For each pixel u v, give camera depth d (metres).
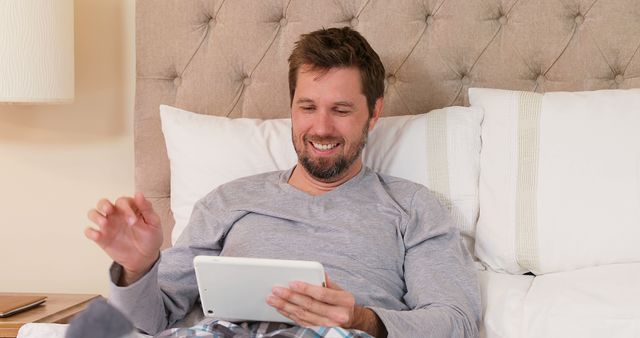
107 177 2.39
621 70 2.05
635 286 1.55
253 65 2.20
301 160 1.75
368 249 1.64
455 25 2.11
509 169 1.86
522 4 2.08
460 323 1.49
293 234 1.67
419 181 1.92
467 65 2.12
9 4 2.01
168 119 2.09
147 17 2.22
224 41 2.21
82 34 2.36
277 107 2.19
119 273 1.45
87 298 2.20
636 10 2.03
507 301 1.64
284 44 2.18
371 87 1.77
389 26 2.14
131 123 2.37
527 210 1.80
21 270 2.42
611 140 1.77
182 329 1.35
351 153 1.74
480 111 1.96
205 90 2.21
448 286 1.57
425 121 1.96
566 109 1.84
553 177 1.79
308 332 1.29
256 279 1.33
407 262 1.66
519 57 2.08
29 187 2.40
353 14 2.17
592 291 1.57
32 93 2.04
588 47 2.05
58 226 2.40
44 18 2.05
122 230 1.40
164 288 1.59
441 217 1.71
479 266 1.88
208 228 1.74
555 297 1.58
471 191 1.91
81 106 2.38
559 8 2.06
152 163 2.20
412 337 1.41
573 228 1.75
